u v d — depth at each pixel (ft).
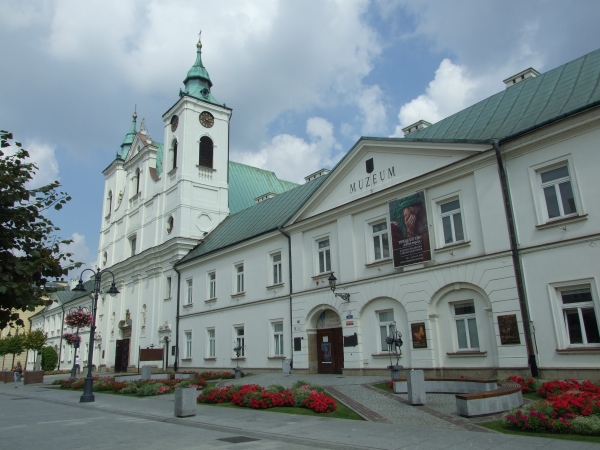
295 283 92.63
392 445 31.32
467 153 65.98
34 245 25.80
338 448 31.63
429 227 69.62
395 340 65.57
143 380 90.12
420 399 46.62
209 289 119.65
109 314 164.66
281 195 119.96
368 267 78.28
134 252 159.22
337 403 50.08
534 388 49.49
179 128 144.36
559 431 32.91
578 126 55.11
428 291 68.28
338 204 85.10
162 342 132.46
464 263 64.34
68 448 33.83
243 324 105.19
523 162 60.34
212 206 141.59
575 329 53.93
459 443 31.14
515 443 30.45
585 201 54.13
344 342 79.92
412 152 73.67
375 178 79.00
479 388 49.39
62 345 229.86
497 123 68.39
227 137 151.43
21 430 43.47
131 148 170.50
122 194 177.99
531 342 56.29
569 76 65.21
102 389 87.92
